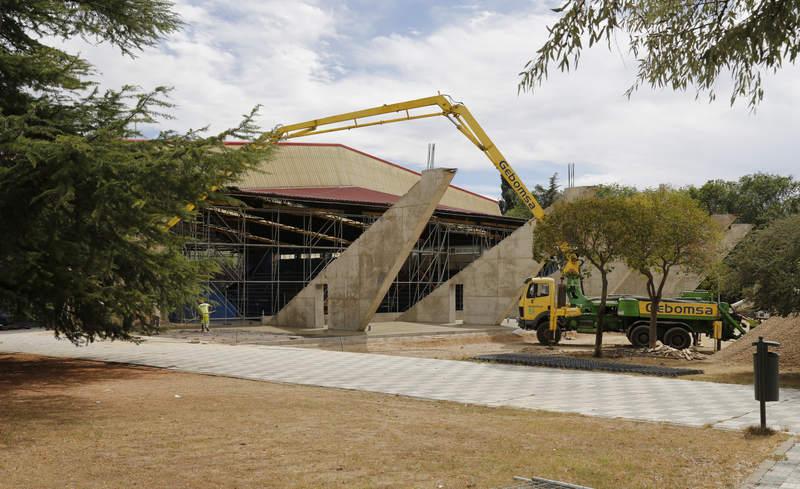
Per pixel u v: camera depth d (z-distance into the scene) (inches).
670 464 281.3
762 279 713.0
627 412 445.4
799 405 474.0
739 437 348.2
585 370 722.8
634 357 930.1
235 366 712.4
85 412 398.9
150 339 1090.1
